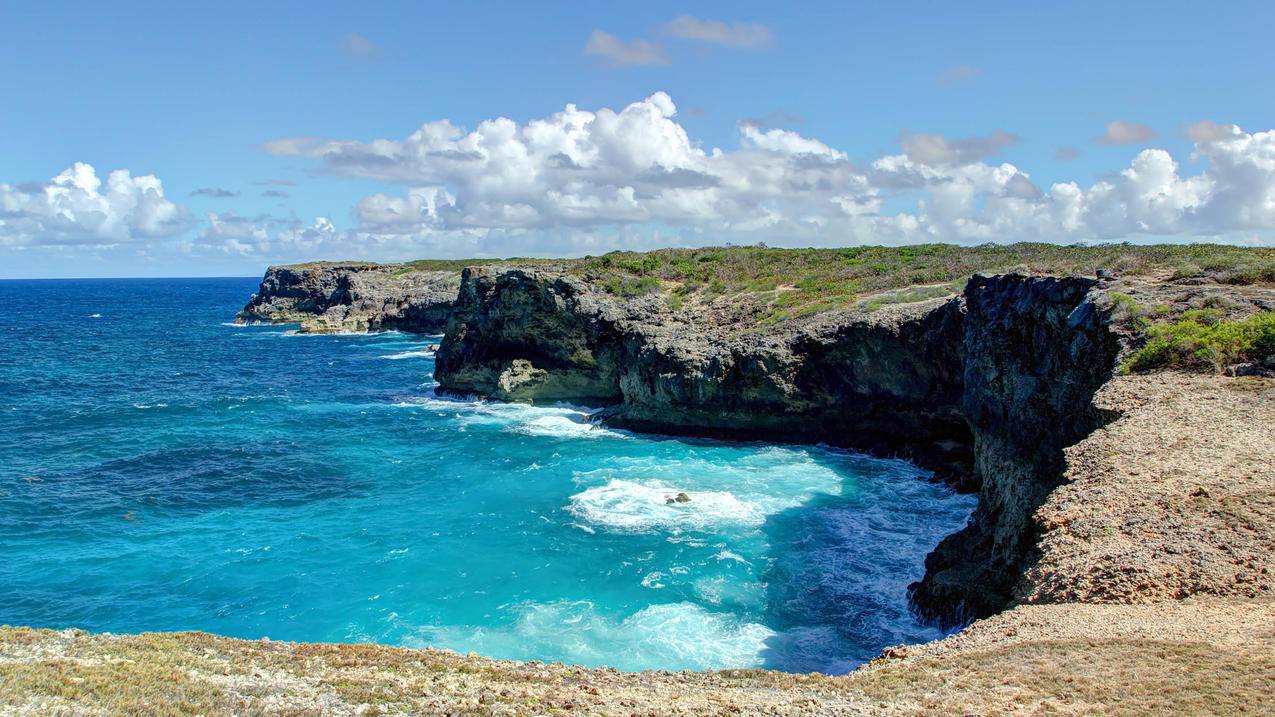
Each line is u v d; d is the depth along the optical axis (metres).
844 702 12.37
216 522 36.34
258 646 16.47
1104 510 17.58
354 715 12.11
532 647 24.67
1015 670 12.34
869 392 48.12
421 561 31.48
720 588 28.84
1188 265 35.59
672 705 12.74
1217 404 21.66
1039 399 29.97
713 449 49.88
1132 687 10.99
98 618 26.69
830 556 31.80
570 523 35.75
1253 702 10.12
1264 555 14.95
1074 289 30.45
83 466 45.56
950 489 40.59
